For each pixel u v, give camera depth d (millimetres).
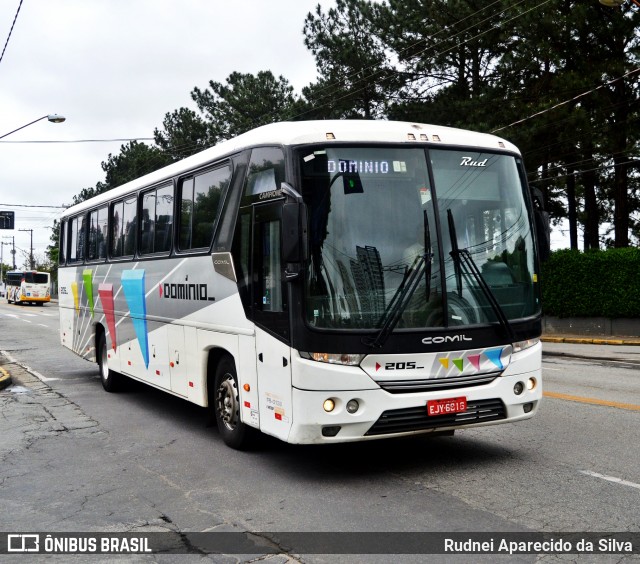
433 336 6398
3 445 8539
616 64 24828
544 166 29234
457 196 6801
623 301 24594
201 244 8547
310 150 6484
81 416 10391
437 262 6535
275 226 6723
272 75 46219
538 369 7020
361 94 32875
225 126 45625
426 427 6383
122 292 11508
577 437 7988
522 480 6391
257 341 7004
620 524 5211
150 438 8781
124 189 11617
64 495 6422
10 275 75312
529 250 7164
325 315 6230
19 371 16312
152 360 10203
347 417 6180
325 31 33625
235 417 7836
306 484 6508
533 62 26344
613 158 27875
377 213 6488
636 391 11414
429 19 28766
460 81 29328
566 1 26234
